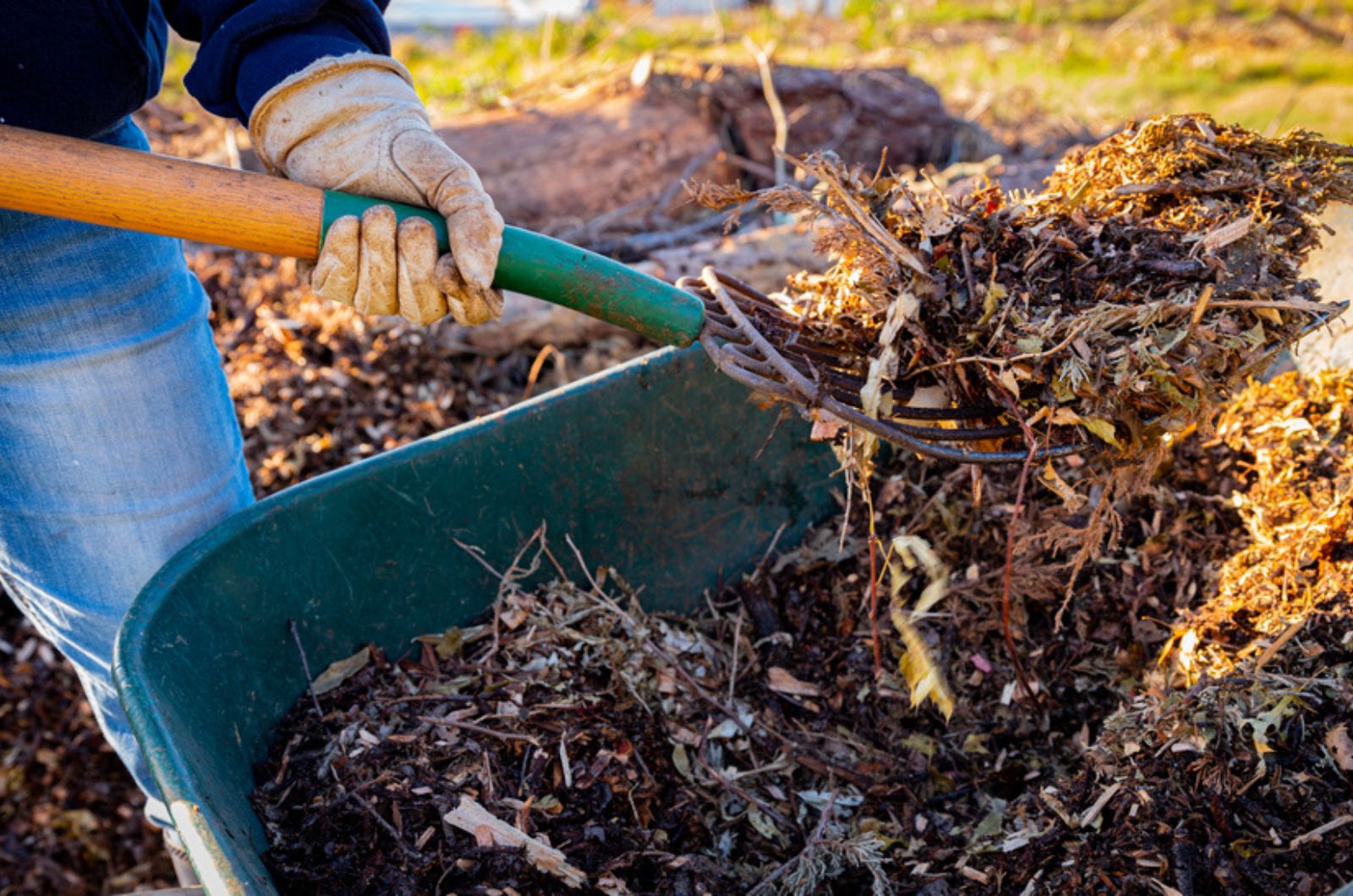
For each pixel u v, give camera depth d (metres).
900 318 1.59
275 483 2.90
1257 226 1.67
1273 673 1.73
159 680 1.52
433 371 3.19
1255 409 2.27
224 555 1.71
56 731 2.85
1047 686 2.16
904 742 2.15
